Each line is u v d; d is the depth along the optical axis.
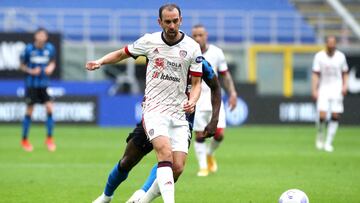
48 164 53.97
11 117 97.44
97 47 116.00
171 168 28.20
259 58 116.69
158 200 35.38
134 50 29.20
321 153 64.12
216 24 130.62
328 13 132.25
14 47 101.38
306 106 100.56
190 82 29.72
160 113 28.78
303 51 117.00
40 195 37.94
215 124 31.19
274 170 50.53
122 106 98.56
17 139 77.44
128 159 30.20
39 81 65.44
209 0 136.88
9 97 97.31
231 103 47.94
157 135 28.38
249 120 100.19
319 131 69.19
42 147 68.62
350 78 110.06
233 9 134.38
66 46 115.38
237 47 116.94
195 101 28.97
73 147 68.75
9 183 42.84
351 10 131.88
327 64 68.12
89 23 128.50
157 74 28.91
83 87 103.12
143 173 48.44
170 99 29.00
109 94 102.88
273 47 116.62
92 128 95.19
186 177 46.28
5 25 126.19
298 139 80.12
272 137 82.62
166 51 28.73
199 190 40.00
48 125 66.06
